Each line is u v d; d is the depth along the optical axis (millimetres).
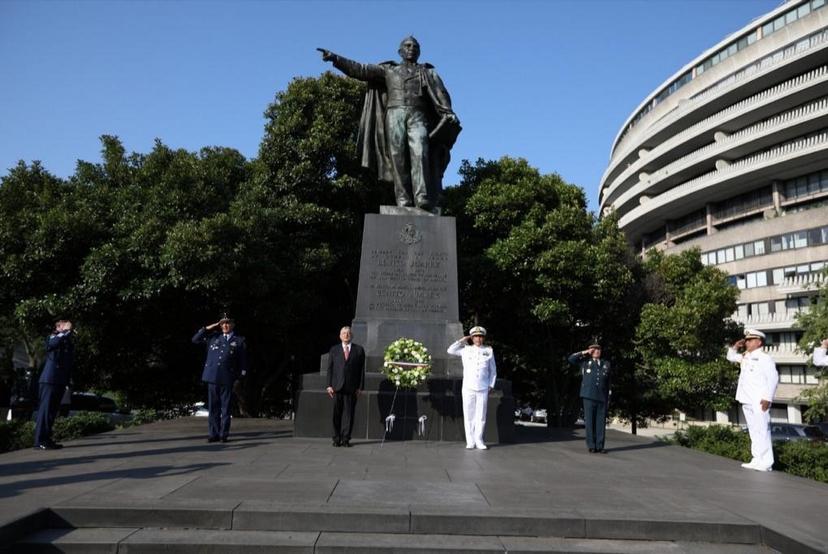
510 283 18906
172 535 4480
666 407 23828
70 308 13852
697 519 4828
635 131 58469
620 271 18609
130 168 16625
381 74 12734
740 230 43156
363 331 10867
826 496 6270
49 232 13617
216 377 9531
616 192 62406
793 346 38500
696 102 47594
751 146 43281
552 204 19906
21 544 4207
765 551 4609
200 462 7277
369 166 12789
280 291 16312
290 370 20922
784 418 40219
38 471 6566
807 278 37500
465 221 20047
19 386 26500
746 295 42062
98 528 4629
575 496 5684
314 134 16938
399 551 4301
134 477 6172
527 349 20719
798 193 41594
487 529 4688
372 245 11445
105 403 30719
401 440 9859
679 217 52938
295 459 7605
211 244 13844
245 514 4648
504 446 9883
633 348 21281
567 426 21828
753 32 46656
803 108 39281
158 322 15898
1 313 15852
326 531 4641
